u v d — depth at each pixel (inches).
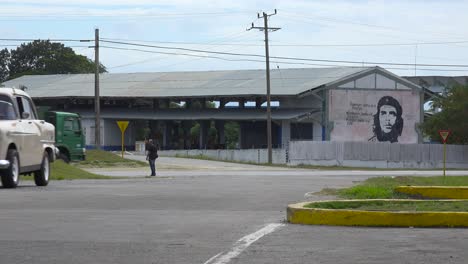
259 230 502.0
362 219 521.3
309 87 2918.3
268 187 1014.4
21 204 677.3
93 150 2201.0
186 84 3235.7
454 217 513.0
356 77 3026.6
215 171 1905.8
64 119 1557.6
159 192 871.7
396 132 3122.5
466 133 2910.9
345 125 3004.4
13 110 880.3
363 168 2466.8
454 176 1467.8
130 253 406.3
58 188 918.4
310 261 380.5
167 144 3314.5
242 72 3361.2
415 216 515.5
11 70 4970.5
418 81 3740.2
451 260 382.6
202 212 630.5
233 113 3031.5
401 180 1203.2
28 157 903.7
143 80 3410.4
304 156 2596.0
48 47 4950.8
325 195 835.4
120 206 679.1
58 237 465.1
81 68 4896.7
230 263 375.9
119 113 3208.7
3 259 388.5
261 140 3152.1
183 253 406.0
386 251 410.9
